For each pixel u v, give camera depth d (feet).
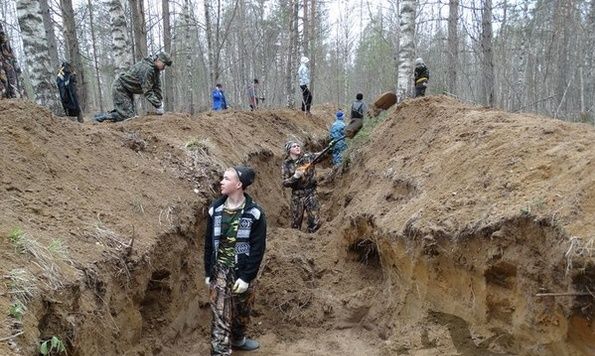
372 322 17.57
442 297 14.47
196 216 18.76
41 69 29.40
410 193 18.12
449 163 17.03
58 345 9.26
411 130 23.79
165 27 48.98
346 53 116.47
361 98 38.60
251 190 26.86
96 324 11.19
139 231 14.71
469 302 13.53
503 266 12.25
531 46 52.44
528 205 11.85
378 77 113.39
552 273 10.88
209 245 15.15
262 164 30.94
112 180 16.56
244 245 14.79
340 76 128.67
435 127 21.07
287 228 25.86
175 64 81.15
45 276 10.22
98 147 17.81
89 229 13.14
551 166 13.04
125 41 33.50
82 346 10.43
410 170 19.31
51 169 14.71
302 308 18.51
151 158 20.12
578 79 55.72
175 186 19.07
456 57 36.35
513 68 52.54
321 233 23.84
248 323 16.61
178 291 16.24
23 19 28.91
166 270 15.29
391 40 102.63
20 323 8.68
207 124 27.37
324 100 130.41
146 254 13.98
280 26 88.17
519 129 15.93
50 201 13.43
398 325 16.03
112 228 13.87
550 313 11.08
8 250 10.28
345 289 19.70
